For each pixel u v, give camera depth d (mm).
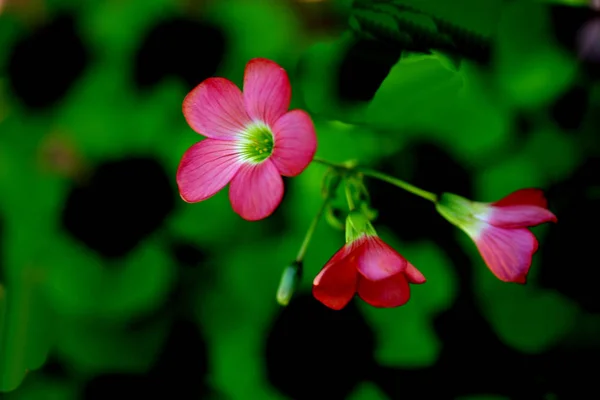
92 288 363
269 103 308
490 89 349
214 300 361
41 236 366
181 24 371
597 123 351
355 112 343
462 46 340
